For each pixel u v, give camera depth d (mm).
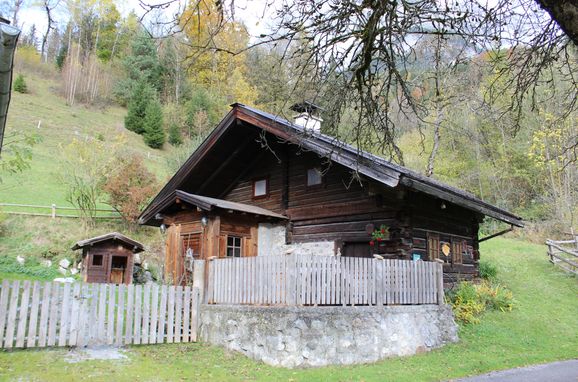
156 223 16500
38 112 45625
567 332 12484
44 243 21344
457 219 15117
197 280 10453
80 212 24516
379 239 12156
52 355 7945
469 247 15617
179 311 9992
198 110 46188
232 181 16828
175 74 50781
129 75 57406
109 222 25203
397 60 5973
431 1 4996
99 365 7617
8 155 23141
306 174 14398
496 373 8477
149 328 9711
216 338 9672
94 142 25531
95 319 8891
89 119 48438
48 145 36469
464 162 29078
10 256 19766
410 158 27422
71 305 8656
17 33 3986
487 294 13961
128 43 59156
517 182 29594
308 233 14016
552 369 8945
